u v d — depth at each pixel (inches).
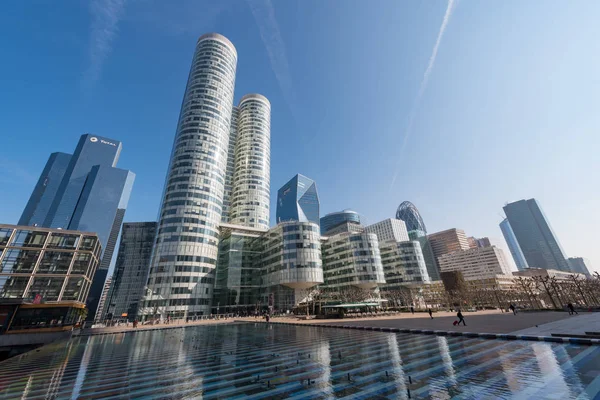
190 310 3100.4
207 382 498.0
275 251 3545.8
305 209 7460.6
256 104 6594.5
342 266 4079.7
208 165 4087.1
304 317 2287.2
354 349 759.1
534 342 730.2
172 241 3393.2
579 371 444.1
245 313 3304.6
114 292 4581.7
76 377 583.5
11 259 2245.3
